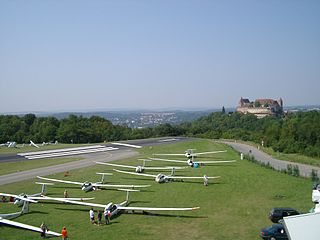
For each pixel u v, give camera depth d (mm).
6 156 107438
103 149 127062
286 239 38906
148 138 184875
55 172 83250
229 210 52281
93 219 46594
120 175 80562
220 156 109812
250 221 47094
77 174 81250
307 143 137875
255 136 165500
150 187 68125
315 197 55219
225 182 71750
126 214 50562
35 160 100625
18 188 66750
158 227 44938
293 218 26812
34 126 188375
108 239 40750
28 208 52031
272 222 46531
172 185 69562
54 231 43500
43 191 60938
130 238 41031
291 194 61562
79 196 61219
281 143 135750
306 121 155875
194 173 82125
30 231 43375
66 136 175625
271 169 86688
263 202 56500
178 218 48656
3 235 41875
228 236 41562
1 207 53812
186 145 138875
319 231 25375
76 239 40812
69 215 50188
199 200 58062
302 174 81562
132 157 107500
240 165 92688
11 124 183250
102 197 60312
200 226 45281
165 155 111625
